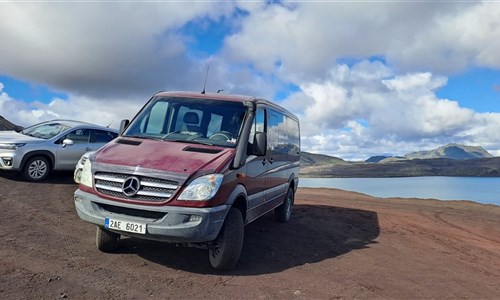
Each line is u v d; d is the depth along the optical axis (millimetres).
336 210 12523
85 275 4555
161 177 4664
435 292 5172
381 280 5461
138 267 5027
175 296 4176
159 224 4582
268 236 7637
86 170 5141
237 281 4828
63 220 7270
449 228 10977
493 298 5156
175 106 6297
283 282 4953
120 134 6355
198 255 5770
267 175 6957
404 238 8930
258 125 6473
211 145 5605
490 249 8578
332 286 4980
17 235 5988
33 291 3941
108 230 4910
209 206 4688
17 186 10008
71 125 12086
